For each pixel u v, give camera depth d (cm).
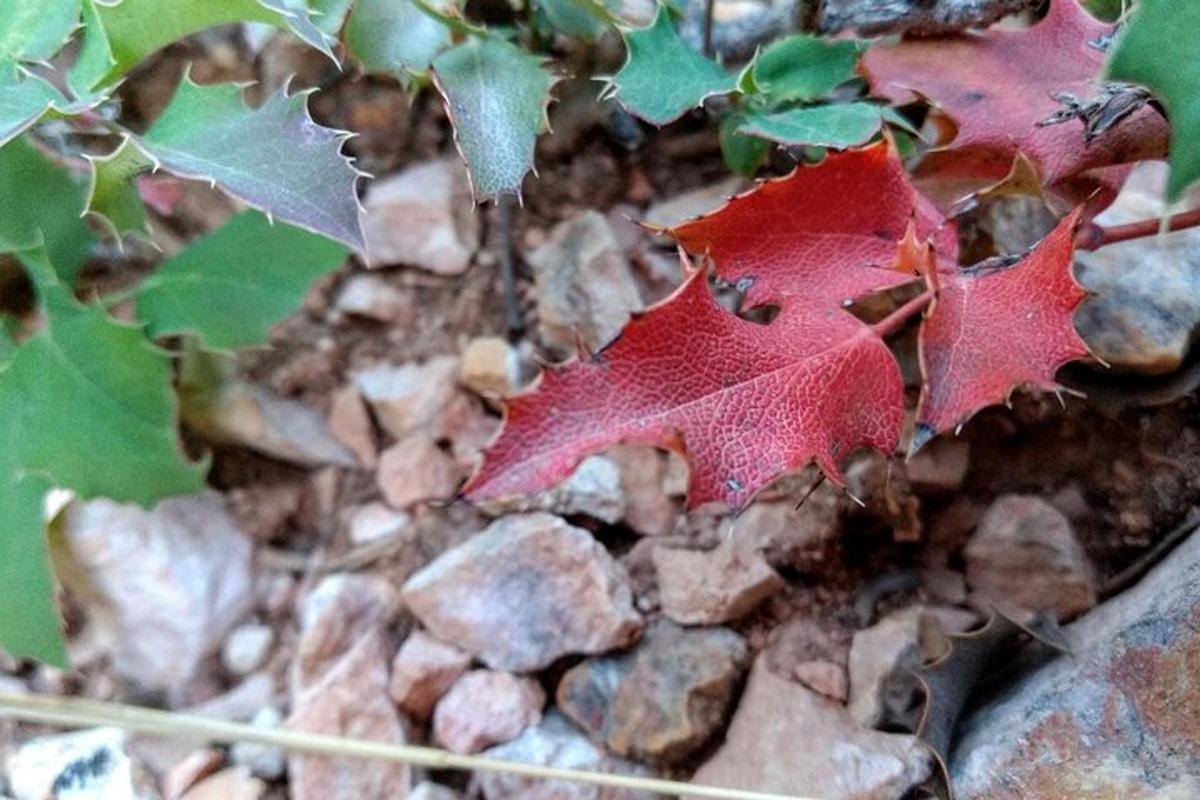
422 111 26
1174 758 18
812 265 19
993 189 19
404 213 26
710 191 25
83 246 22
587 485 23
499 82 21
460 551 23
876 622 22
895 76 21
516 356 25
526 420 18
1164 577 20
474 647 22
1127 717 19
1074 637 20
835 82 21
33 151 22
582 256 24
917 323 22
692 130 26
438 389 25
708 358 18
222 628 24
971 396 18
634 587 23
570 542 22
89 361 21
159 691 23
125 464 21
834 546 22
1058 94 20
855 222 19
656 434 18
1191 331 21
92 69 20
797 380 18
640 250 25
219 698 23
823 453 18
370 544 24
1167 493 21
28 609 21
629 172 26
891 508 22
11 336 22
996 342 18
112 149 24
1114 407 21
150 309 23
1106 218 22
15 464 21
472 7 24
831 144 20
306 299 25
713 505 23
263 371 25
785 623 22
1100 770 18
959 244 21
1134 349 21
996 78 20
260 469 25
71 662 21
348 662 23
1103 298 21
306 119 19
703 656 22
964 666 20
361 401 25
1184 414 21
